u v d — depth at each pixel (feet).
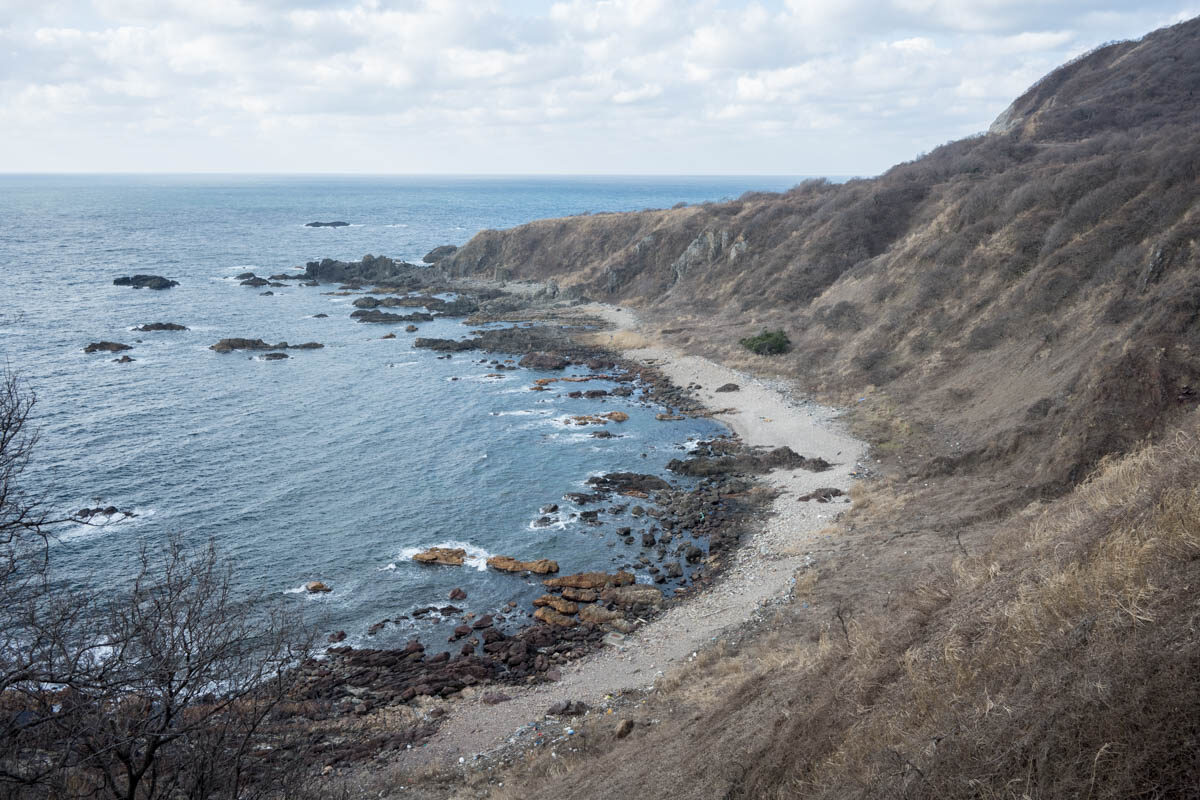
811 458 126.11
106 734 24.36
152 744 25.50
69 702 24.84
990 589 30.78
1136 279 123.03
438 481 124.36
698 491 118.42
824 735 28.81
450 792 52.24
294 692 47.67
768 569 87.86
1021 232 161.27
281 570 95.61
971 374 139.33
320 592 90.94
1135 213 140.05
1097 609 20.89
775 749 31.22
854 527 94.17
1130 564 21.95
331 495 118.42
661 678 65.92
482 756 57.67
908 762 19.95
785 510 107.24
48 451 131.75
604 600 88.43
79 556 94.12
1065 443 90.79
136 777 24.91
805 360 176.65
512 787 50.37
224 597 34.14
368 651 78.64
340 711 66.95
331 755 58.85
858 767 24.07
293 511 112.57
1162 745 15.10
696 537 104.17
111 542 99.25
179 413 156.46
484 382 185.26
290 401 167.12
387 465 131.03
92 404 159.94
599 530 107.45
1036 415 106.52
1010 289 151.94
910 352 157.69
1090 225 147.54
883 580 73.05
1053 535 35.09
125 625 27.61
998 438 106.73
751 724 37.06
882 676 29.43
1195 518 22.13
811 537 94.89
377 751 59.82
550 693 68.54
